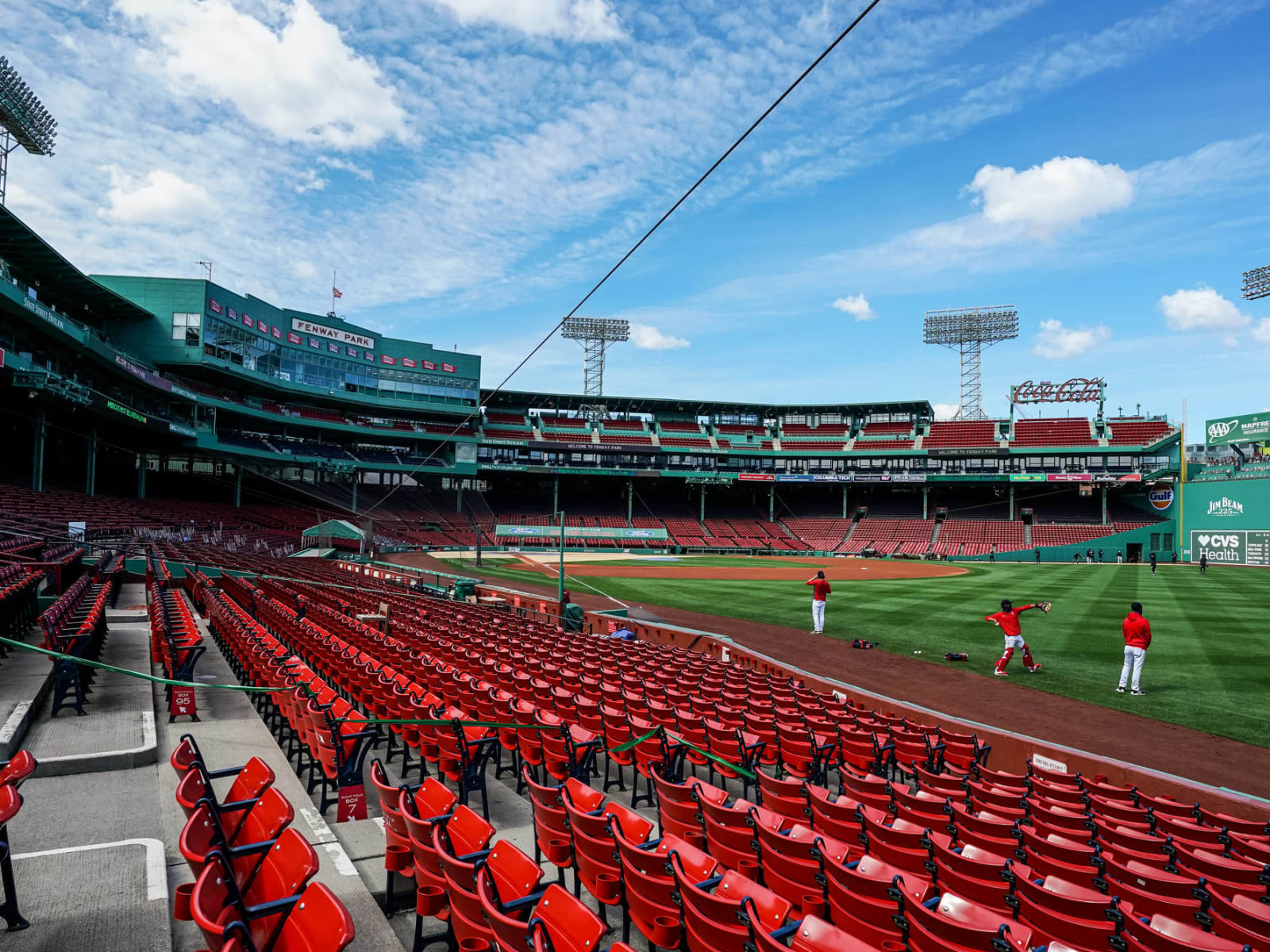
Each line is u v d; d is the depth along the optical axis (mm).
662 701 9492
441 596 26422
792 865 4410
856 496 81625
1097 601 27594
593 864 4512
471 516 70750
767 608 24922
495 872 4051
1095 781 8453
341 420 64562
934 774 8031
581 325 85938
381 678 8516
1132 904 4422
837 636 18516
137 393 45031
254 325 54375
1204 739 9789
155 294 47375
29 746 7129
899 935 3777
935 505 76812
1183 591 31578
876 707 11562
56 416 39531
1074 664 14984
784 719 9133
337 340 63031
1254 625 20750
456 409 70688
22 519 27453
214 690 10625
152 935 4047
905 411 80625
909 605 26203
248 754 7648
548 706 8914
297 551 44094
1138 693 12312
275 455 56469
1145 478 62812
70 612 12172
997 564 56219
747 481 74125
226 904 3059
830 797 6426
